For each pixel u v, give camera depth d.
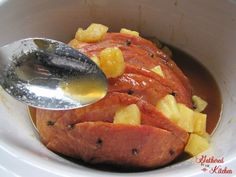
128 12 0.32
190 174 0.18
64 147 0.24
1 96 0.25
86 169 0.21
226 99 0.29
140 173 0.21
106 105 0.23
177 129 0.24
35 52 0.23
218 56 0.30
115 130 0.22
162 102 0.24
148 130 0.22
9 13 0.28
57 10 0.30
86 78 0.23
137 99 0.23
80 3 0.30
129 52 0.26
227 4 0.28
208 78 0.31
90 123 0.23
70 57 0.23
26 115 0.26
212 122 0.28
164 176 0.18
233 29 0.29
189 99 0.28
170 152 0.24
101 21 0.32
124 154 0.23
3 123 0.23
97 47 0.26
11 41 0.28
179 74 0.29
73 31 0.31
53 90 0.23
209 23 0.30
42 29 0.30
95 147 0.23
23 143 0.22
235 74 0.29
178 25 0.31
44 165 0.18
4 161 0.18
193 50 0.32
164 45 0.32
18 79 0.23
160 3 0.31
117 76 0.23
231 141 0.24
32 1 0.28
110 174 0.20
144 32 0.33
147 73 0.25
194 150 0.24
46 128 0.24
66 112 0.23
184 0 0.30
